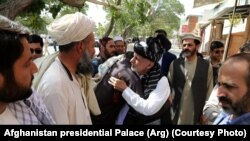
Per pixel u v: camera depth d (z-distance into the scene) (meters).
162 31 4.48
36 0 5.11
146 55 2.31
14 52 1.16
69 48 1.77
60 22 1.76
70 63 1.81
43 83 1.66
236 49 8.61
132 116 2.39
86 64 1.88
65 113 1.67
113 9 6.97
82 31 1.75
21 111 1.33
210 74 4.07
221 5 8.36
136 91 2.35
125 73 2.42
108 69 2.62
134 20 7.32
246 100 1.26
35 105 1.43
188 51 3.99
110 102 2.40
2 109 1.24
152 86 2.38
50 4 5.63
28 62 1.25
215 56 4.43
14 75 1.19
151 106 2.28
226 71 1.29
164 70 4.60
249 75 1.24
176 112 4.08
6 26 1.14
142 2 7.11
